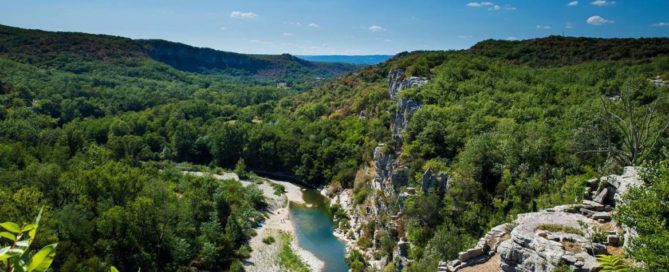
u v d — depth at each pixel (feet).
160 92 647.15
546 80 262.67
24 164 242.58
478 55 368.27
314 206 298.97
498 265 87.25
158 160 399.65
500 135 178.29
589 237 75.97
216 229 213.46
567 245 74.13
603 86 224.53
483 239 96.17
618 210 70.95
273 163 393.91
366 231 225.56
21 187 189.16
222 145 401.70
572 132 163.22
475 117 208.23
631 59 303.27
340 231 247.50
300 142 392.06
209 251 191.31
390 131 295.69
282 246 223.30
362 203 261.03
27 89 464.65
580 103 210.79
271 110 590.96
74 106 474.08
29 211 161.99
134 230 181.27
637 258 54.54
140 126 444.96
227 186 280.31
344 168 332.60
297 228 253.24
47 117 404.57
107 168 226.99
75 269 146.00
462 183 156.25
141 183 219.41
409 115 247.50
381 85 452.35
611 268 53.11
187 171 364.79
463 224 145.38
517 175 152.87
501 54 380.58
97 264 153.69
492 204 147.64
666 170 66.54
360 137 359.05
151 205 186.50
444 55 353.92
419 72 310.45
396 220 185.78
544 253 73.10
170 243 188.85
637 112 163.22
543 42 391.65
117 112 510.58
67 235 164.25
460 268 90.63
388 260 178.60
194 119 487.20
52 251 16.07
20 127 322.34
